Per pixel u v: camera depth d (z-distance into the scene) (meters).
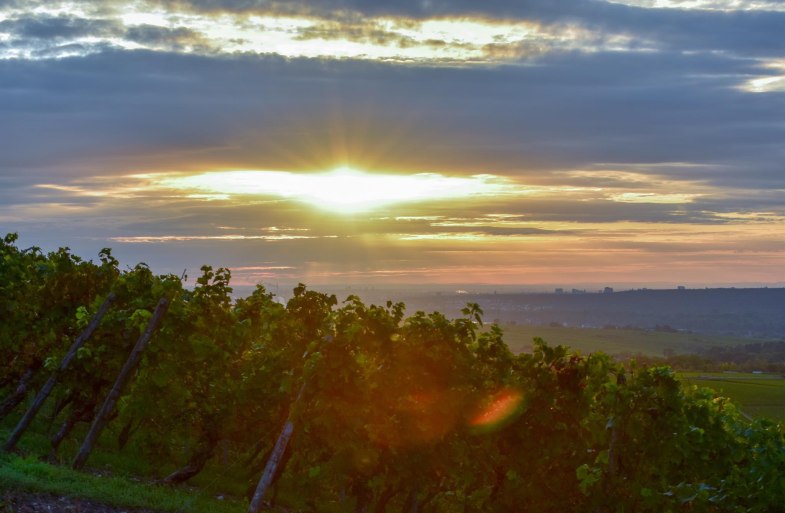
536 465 16.45
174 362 18.59
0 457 15.30
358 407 15.45
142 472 19.17
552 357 16.73
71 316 20.62
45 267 20.53
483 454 16.22
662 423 15.80
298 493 19.30
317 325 19.00
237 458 24.55
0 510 11.55
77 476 14.73
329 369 15.23
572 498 16.53
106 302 18.39
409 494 17.77
